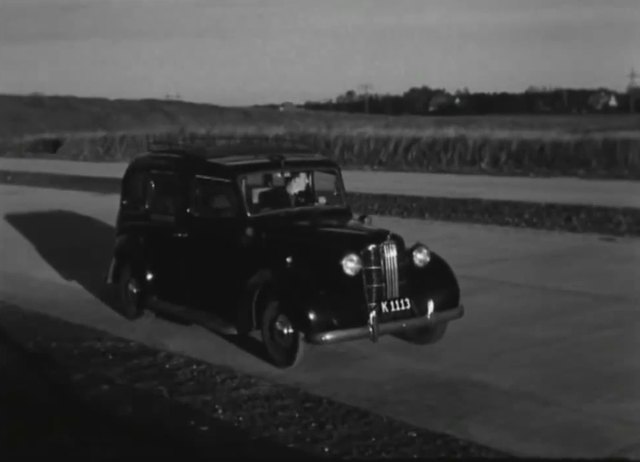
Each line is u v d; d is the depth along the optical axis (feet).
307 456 19.80
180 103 453.99
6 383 26.63
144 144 186.91
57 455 20.40
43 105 429.79
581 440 20.47
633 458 19.30
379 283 26.91
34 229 64.44
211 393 25.04
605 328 30.94
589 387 24.41
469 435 20.94
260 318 28.48
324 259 26.84
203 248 30.63
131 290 34.63
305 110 449.06
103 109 424.05
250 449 20.39
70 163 151.12
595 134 124.77
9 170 131.23
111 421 22.80
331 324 25.98
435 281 28.04
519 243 50.96
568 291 37.27
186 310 31.76
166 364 28.35
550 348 28.55
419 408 23.07
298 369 27.30
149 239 33.45
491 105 404.98
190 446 20.74
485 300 36.04
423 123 246.88
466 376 25.82
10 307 38.11
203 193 31.01
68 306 38.37
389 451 19.93
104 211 74.59
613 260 44.52
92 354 29.86
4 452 20.68
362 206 72.08
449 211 66.33
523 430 21.20
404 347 29.43
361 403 23.68
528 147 123.03
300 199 30.53
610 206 64.80
